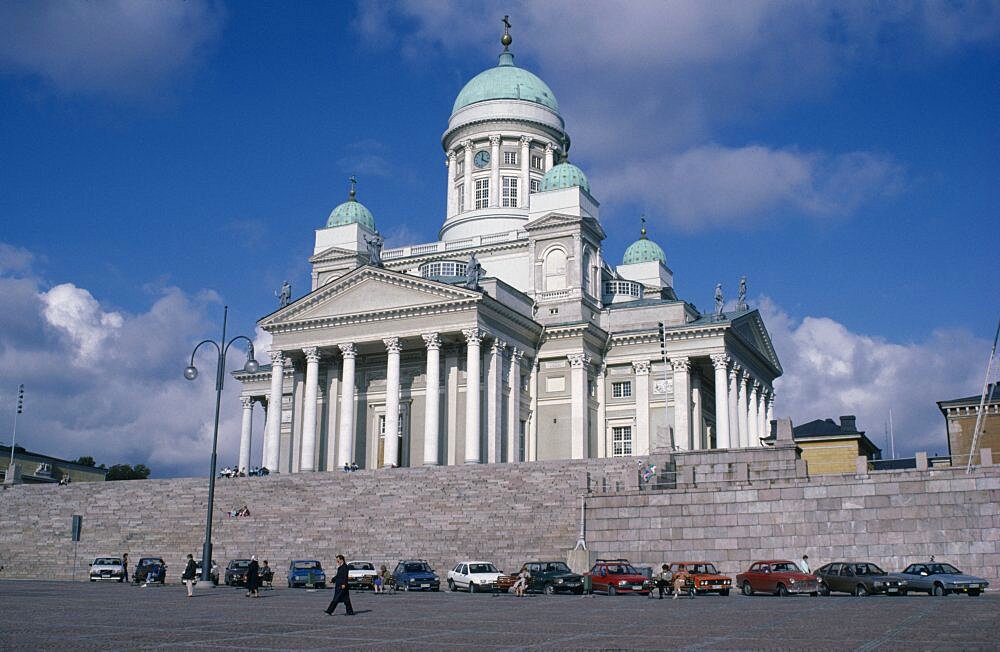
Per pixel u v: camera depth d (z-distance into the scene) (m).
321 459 97.25
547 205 103.81
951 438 92.56
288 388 115.06
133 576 66.12
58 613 36.97
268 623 32.59
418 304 90.19
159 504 76.75
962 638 26.28
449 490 69.44
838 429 97.62
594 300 102.94
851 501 52.72
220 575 65.62
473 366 88.00
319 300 95.56
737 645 25.17
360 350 96.56
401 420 95.44
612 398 100.75
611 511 57.94
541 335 98.38
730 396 97.75
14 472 88.31
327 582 59.47
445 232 118.56
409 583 53.88
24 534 76.75
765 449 63.34
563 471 69.62
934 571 47.59
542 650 24.39
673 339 98.75
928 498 51.47
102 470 135.12
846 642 25.59
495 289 94.25
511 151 118.12
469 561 54.50
